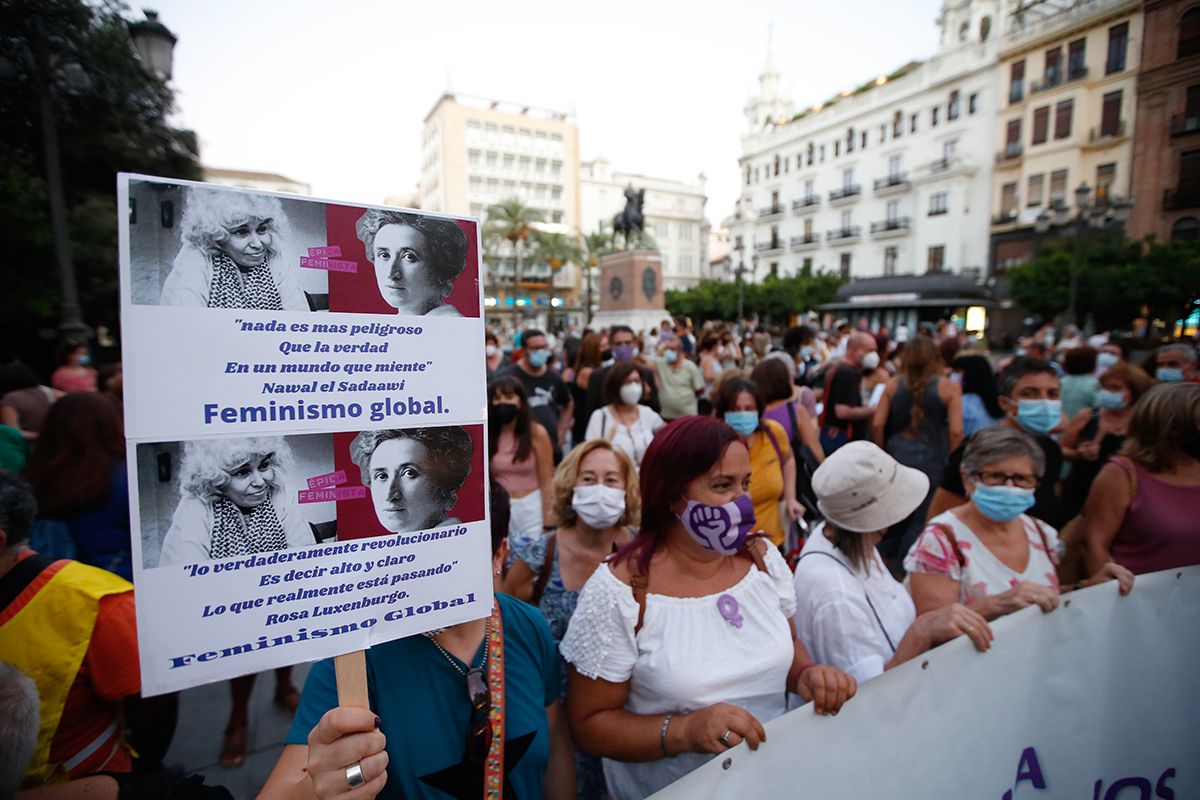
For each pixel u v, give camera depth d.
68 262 5.80
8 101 9.01
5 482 1.37
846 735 1.35
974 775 1.56
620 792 1.59
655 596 1.48
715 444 1.44
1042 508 2.87
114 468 2.37
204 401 0.87
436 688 1.21
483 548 1.11
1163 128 26.64
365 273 0.98
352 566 0.99
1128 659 1.79
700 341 10.44
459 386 1.08
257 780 2.57
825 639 1.74
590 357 6.46
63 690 1.36
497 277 61.06
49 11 6.34
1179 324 19.80
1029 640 1.64
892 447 4.00
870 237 42.34
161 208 0.83
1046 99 31.66
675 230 72.56
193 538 0.87
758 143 52.09
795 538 3.56
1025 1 32.75
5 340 11.42
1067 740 1.71
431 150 68.00
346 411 0.98
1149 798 1.85
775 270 50.38
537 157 66.88
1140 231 27.19
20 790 1.25
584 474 2.29
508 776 1.23
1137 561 2.20
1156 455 2.17
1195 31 25.41
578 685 1.49
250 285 0.89
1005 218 33.84
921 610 1.95
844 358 6.12
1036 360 2.98
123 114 10.87
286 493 0.93
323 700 1.13
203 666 0.88
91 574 1.46
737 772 1.21
